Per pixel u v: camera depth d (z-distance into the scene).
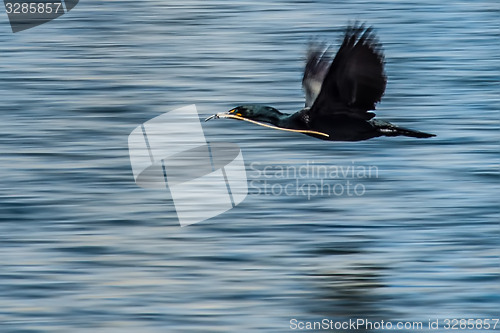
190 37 27.53
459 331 12.30
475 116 20.14
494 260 13.93
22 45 26.98
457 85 22.45
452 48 25.77
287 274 13.58
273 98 21.98
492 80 22.77
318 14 29.81
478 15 29.08
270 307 12.74
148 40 27.30
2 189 16.42
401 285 13.23
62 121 20.05
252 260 13.95
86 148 18.41
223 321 12.34
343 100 11.49
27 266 13.66
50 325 12.26
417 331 12.23
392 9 30.14
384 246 14.45
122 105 21.20
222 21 29.23
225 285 13.20
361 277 13.49
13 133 19.30
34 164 17.53
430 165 17.30
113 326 12.23
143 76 23.67
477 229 14.99
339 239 14.66
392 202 15.90
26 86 22.84
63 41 27.36
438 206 15.75
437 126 19.62
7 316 12.43
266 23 28.89
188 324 12.30
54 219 15.28
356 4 30.86
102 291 13.04
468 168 17.19
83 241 14.51
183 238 14.66
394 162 17.36
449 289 13.16
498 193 16.17
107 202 15.97
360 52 10.96
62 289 13.09
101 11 30.25
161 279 13.39
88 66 24.81
